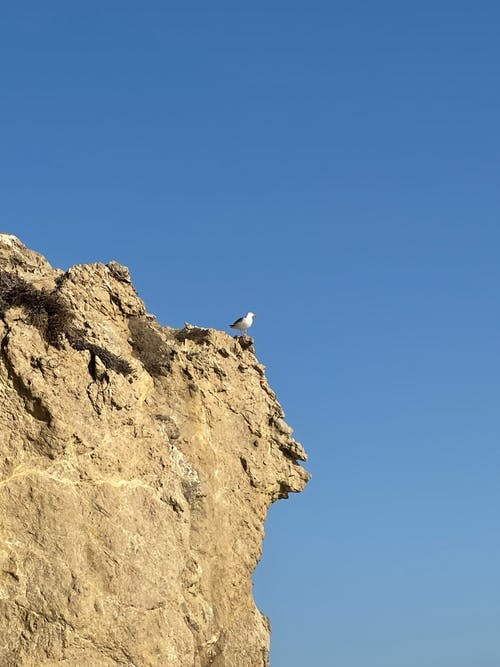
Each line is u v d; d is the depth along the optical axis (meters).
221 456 33.03
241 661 31.61
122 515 27.72
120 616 26.67
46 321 28.27
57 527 26.47
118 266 32.03
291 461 35.16
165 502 29.14
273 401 35.41
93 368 28.81
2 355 27.27
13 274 29.12
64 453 27.27
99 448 27.92
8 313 27.89
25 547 26.14
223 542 32.09
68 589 26.05
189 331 34.25
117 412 28.69
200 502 31.41
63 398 27.69
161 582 27.86
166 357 32.38
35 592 25.81
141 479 28.84
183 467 31.16
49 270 32.09
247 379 34.81
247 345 35.44
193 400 32.66
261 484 33.78
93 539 27.03
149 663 27.00
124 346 31.20
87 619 26.06
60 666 25.62
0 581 25.77
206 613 30.05
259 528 33.53
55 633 25.72
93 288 30.80
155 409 31.33
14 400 27.12
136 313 32.06
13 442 26.83
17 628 25.56
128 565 27.27
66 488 26.98
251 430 34.22
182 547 29.09
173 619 27.91
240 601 32.47
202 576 30.36
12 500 26.39
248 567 32.91
